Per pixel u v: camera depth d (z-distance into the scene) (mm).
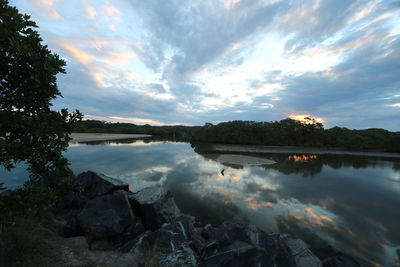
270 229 9055
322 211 11188
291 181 17594
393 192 15188
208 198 12547
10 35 3041
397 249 7738
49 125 3363
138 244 6020
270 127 65812
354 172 23219
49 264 4473
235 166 24328
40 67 3184
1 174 14789
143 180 16219
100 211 7156
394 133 59250
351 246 7895
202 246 5980
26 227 5531
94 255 5492
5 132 3039
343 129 62062
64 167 3836
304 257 5742
